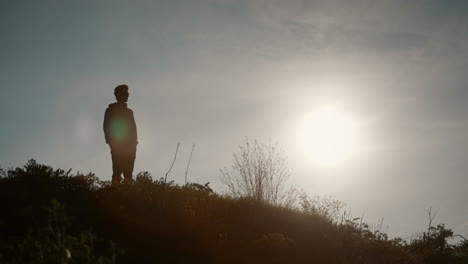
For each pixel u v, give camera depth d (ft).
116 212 30.96
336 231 36.63
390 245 37.50
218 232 30.91
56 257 21.39
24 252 22.94
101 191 34.40
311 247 32.48
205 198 36.68
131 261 25.46
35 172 33.76
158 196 34.65
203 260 27.25
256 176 39.88
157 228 29.99
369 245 35.91
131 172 40.04
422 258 37.83
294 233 34.45
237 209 35.78
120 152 39.37
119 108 40.06
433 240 40.60
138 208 32.30
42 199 31.22
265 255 29.30
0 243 24.82
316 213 38.29
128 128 39.75
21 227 27.25
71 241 21.26
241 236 31.30
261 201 38.50
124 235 28.60
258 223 34.63
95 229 28.32
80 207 30.91
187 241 29.17
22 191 31.65
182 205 33.68
